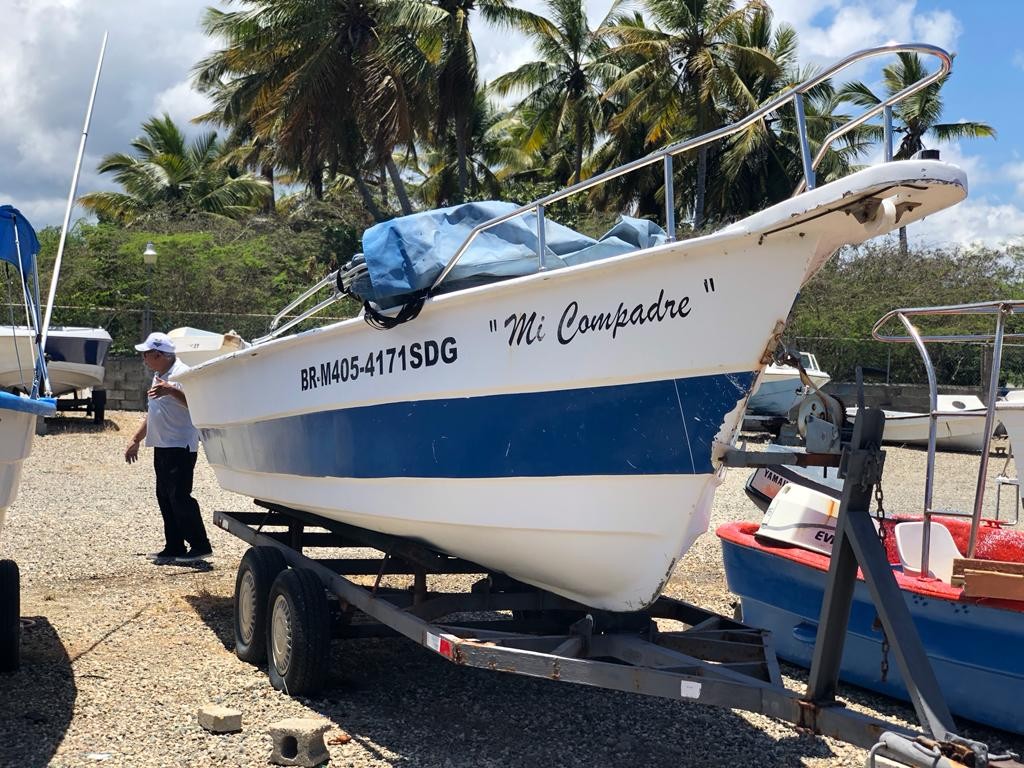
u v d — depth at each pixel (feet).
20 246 17.88
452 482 15.57
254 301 87.81
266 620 17.83
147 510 34.78
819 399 12.71
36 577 24.67
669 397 13.02
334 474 18.07
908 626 11.14
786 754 14.85
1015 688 15.51
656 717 16.30
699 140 12.91
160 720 15.25
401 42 89.71
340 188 125.80
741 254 12.12
